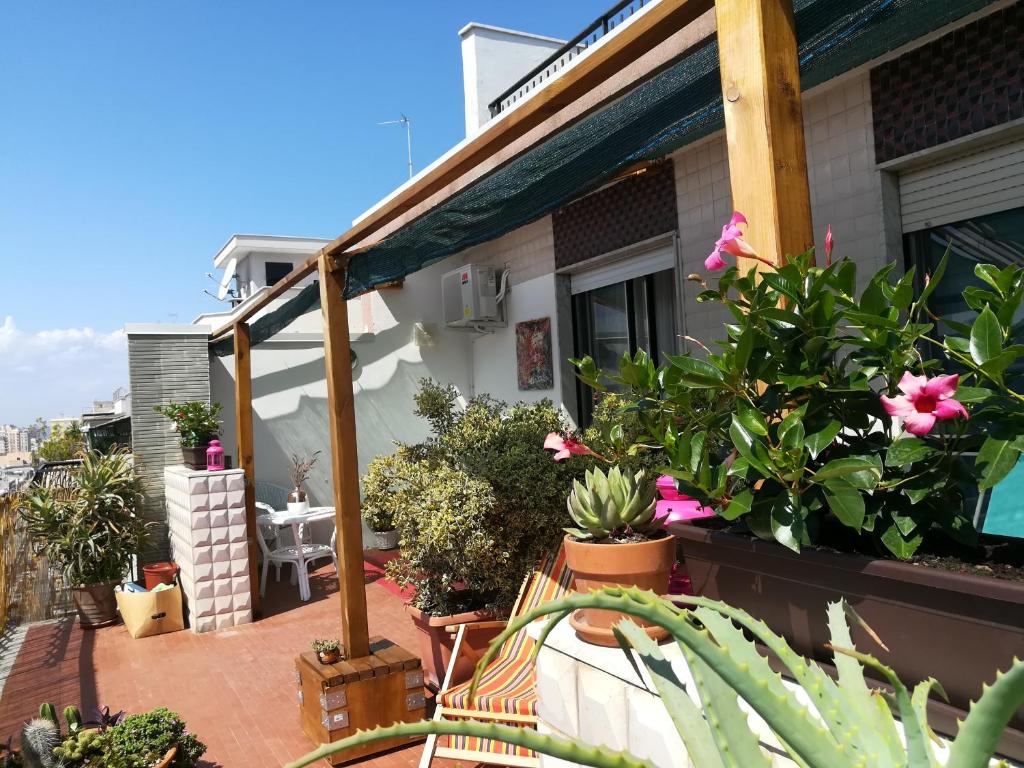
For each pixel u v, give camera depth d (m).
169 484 7.53
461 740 3.46
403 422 8.81
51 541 7.00
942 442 1.37
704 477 1.54
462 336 8.91
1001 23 3.47
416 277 8.84
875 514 1.35
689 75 2.61
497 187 3.58
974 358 1.30
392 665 4.15
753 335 1.48
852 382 1.42
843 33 2.58
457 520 4.06
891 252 4.06
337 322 4.50
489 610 4.27
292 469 8.51
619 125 2.99
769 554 1.47
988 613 1.10
